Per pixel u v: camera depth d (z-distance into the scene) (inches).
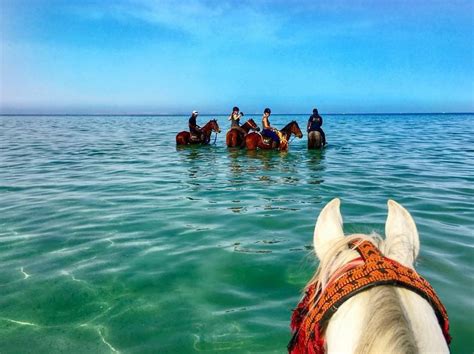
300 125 1847.9
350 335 52.7
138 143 909.8
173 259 190.9
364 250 63.7
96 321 136.7
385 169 480.4
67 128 1819.6
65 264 185.6
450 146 797.9
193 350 120.5
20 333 130.0
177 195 335.3
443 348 52.7
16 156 650.8
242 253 197.5
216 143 848.9
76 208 293.9
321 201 307.7
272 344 122.7
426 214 269.6
